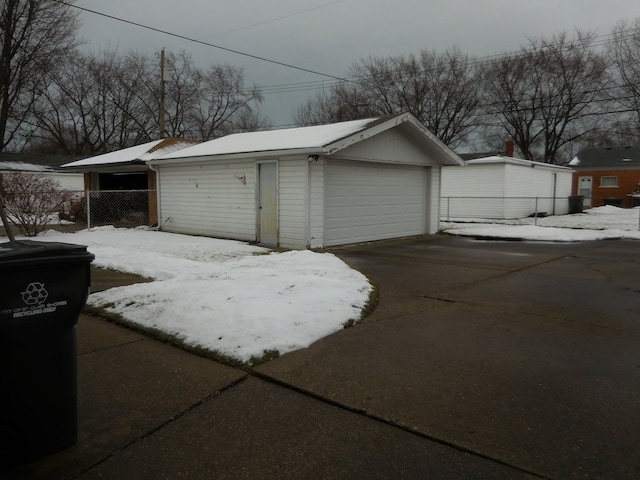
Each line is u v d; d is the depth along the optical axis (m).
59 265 2.53
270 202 11.54
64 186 28.39
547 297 6.37
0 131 29.00
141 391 3.46
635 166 32.38
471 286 7.10
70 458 2.61
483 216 22.50
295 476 2.46
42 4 27.30
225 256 9.72
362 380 3.61
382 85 38.97
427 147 13.94
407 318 5.31
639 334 4.75
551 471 2.47
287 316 4.80
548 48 36.44
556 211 27.50
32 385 2.51
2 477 2.44
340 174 11.65
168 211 14.76
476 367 3.87
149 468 2.53
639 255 10.65
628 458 2.58
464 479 2.41
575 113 36.91
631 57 33.47
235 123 42.06
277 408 3.20
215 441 2.79
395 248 11.70
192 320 4.79
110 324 5.12
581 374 3.73
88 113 36.44
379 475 2.46
